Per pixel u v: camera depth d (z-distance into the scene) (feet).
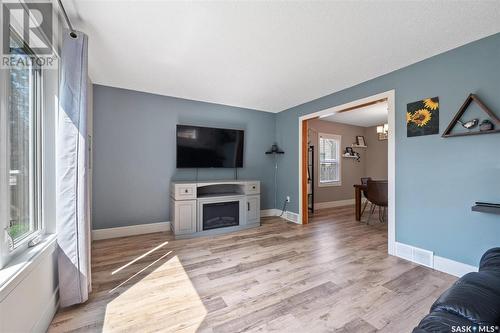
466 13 5.71
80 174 5.54
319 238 11.03
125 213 11.29
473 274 3.34
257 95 12.27
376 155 21.50
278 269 7.69
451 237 7.43
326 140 19.97
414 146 8.39
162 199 12.20
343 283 6.79
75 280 5.46
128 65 8.67
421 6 5.47
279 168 15.85
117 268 7.71
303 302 5.83
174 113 12.56
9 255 4.00
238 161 14.24
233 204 12.71
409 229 8.50
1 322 3.32
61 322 5.02
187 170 12.98
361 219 15.08
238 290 6.39
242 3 5.38
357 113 16.88
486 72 6.73
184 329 4.86
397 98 8.95
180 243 10.25
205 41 7.03
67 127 5.41
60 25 5.72
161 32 6.53
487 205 6.54
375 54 7.81
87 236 5.74
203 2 5.34
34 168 5.12
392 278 7.11
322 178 19.56
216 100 13.25
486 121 6.56
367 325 4.99
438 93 7.77
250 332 4.77
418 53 7.75
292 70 9.09
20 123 4.66
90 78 9.92
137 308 5.56
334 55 7.91
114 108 11.04
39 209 5.25
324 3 5.39
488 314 2.40
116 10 5.57
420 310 5.53
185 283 6.75
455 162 7.37
